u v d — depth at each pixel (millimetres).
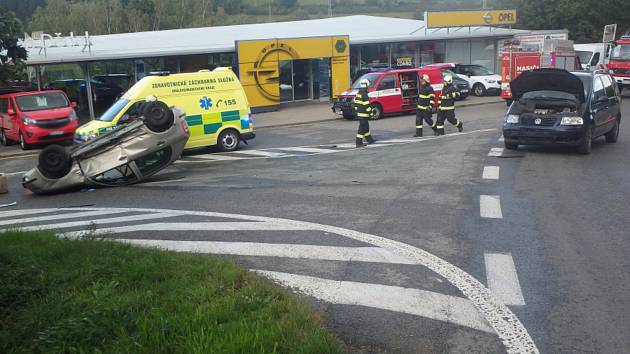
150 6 70938
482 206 9609
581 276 6332
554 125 14430
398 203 10031
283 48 31031
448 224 8555
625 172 12328
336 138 20750
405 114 27359
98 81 32188
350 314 5414
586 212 9102
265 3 93312
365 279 6355
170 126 14133
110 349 4242
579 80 14547
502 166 13297
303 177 13305
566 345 4770
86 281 5793
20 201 13344
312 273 6578
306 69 35156
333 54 32938
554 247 7371
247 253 7426
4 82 26109
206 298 5289
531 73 15062
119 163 13898
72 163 13859
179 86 18078
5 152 21766
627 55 29797
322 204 10281
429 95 19359
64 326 4469
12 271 5773
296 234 8297
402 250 7371
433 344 4805
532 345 4773
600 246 7367
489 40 39844
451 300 5723
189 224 9250
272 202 10742
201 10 75750
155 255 6723
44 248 7168
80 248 7102
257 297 5277
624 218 8688
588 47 34219
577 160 13945
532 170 12773
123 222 9805
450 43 39438
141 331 4461
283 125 25734
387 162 14633
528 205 9641
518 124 14867
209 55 32094
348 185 11945
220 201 11188
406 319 5293
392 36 36656
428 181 11883
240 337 4293
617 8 45750
